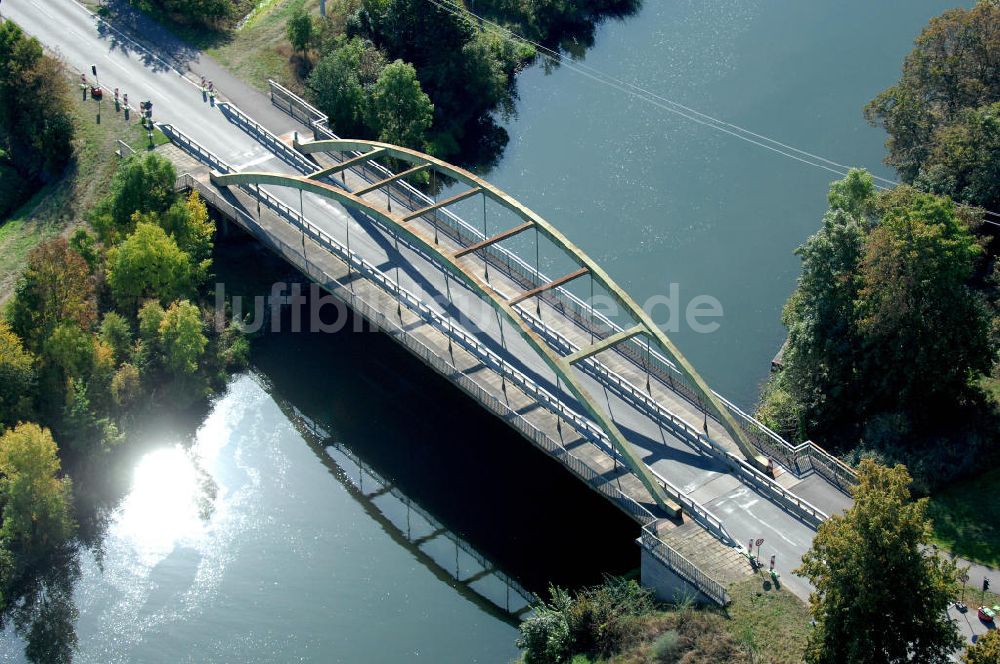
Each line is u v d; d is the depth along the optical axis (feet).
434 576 382.42
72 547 397.19
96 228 472.85
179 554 393.50
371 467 420.36
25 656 367.25
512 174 549.95
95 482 416.87
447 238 463.01
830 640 296.30
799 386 414.00
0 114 538.06
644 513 358.02
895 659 293.84
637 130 565.94
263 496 412.36
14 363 410.72
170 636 368.48
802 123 558.15
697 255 495.00
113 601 379.96
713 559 344.90
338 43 574.56
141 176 469.98
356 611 373.20
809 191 520.42
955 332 387.96
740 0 645.10
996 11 468.75
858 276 398.42
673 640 326.03
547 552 385.09
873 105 487.20
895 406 402.72
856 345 404.77
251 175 472.44
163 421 438.81
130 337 444.96
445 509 403.13
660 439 385.09
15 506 386.73
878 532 281.33
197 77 566.77
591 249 502.38
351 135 554.46
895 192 439.63
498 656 358.23
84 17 598.34
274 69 574.97
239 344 464.24
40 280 427.74
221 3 596.70
